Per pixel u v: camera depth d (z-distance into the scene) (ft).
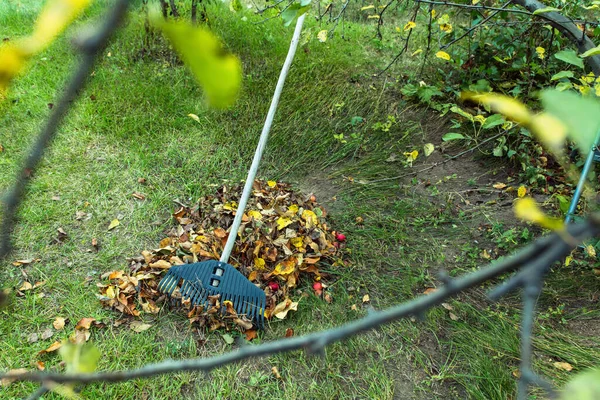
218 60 0.81
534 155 13.44
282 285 10.21
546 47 14.88
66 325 9.14
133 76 15.88
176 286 9.64
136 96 15.15
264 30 18.86
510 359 8.93
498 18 14.80
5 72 0.96
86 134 13.56
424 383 8.61
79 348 1.95
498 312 9.78
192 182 12.69
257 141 14.23
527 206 1.14
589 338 9.22
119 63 16.37
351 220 12.05
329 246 10.95
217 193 12.28
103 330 9.09
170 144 13.82
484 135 14.47
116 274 9.91
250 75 16.26
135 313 9.29
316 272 10.46
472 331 9.41
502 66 15.76
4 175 11.98
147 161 13.05
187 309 9.45
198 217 11.52
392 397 8.38
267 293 9.95
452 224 11.94
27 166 1.11
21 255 10.34
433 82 16.48
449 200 12.51
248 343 9.12
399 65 17.62
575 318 9.62
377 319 1.36
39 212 11.27
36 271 10.06
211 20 18.66
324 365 8.76
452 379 8.64
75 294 9.68
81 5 0.95
